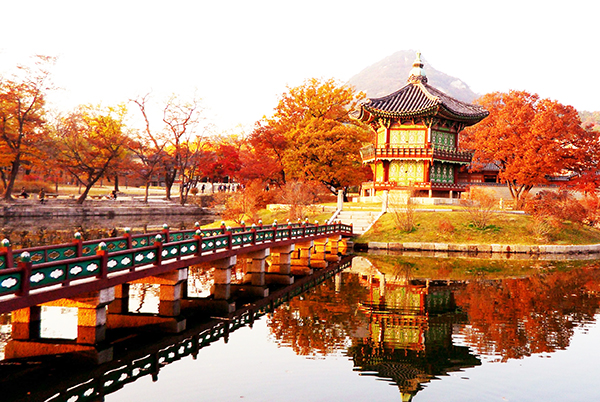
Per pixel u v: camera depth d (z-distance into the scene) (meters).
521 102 63.84
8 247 13.21
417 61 66.44
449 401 12.15
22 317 15.61
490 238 44.84
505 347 16.59
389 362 14.86
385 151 60.12
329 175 64.31
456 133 63.22
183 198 89.25
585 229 49.97
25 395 11.84
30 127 69.00
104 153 78.94
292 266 34.62
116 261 15.48
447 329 18.69
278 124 71.06
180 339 16.75
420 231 46.25
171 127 85.75
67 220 64.25
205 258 21.00
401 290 26.25
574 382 13.52
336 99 69.81
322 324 19.09
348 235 45.22
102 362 14.17
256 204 55.22
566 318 20.61
